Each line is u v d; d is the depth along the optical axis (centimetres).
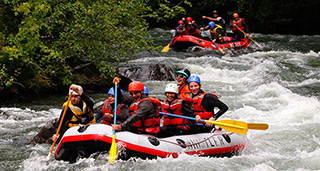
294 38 4212
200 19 5397
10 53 1742
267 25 4872
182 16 5278
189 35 3259
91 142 1023
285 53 3212
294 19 4744
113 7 2055
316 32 4462
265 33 4784
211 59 2841
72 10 1950
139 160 1036
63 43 1975
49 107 1814
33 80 1992
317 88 2177
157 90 2136
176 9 2945
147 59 2858
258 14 5100
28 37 1808
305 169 1081
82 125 1062
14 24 2003
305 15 4669
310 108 1697
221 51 3119
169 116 1174
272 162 1137
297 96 1941
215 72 2538
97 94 2062
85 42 1989
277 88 2062
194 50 3219
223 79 2431
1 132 1427
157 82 2341
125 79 2181
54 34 2134
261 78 2389
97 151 1037
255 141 1339
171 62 2753
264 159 1161
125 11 2159
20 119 1605
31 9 1909
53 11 2019
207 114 1188
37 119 1612
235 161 1123
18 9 1750
